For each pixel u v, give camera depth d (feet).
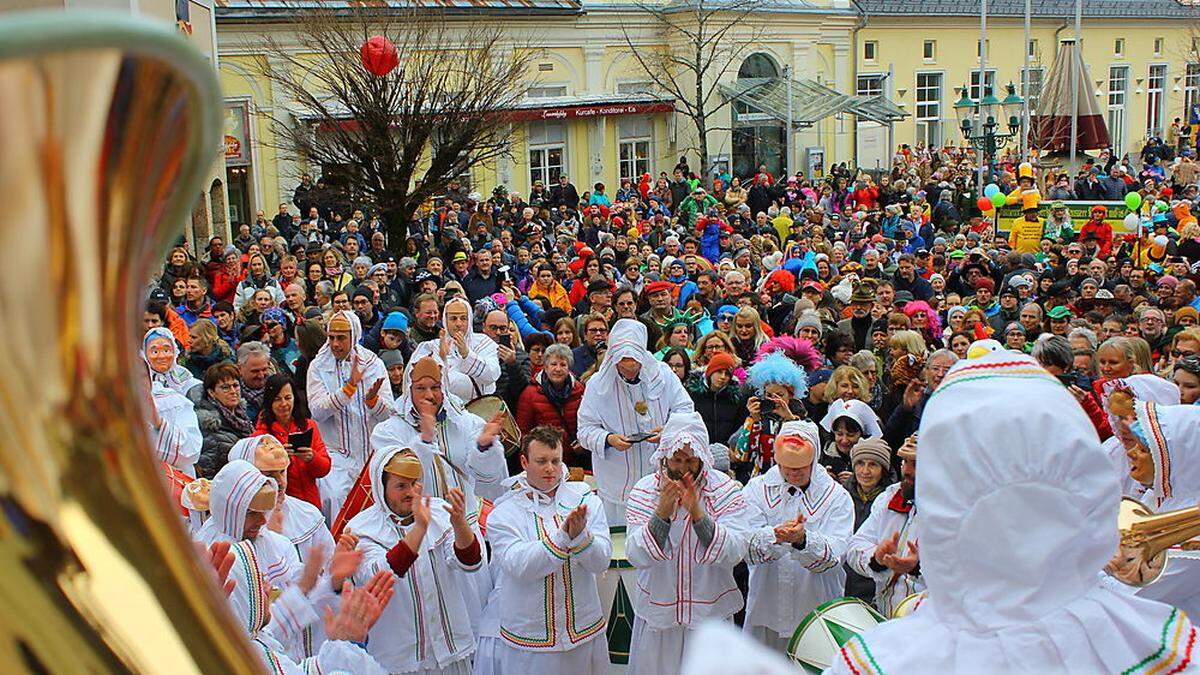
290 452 20.90
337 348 24.26
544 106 98.22
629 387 22.81
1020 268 46.88
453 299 25.81
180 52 2.16
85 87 2.11
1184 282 36.27
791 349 27.73
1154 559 8.84
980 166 94.12
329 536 17.53
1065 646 5.76
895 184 96.53
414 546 15.19
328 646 11.96
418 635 15.79
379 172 59.88
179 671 2.60
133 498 2.59
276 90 81.56
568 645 16.44
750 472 22.24
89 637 2.50
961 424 6.02
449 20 85.05
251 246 50.70
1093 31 150.20
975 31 138.31
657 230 64.28
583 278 44.19
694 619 16.74
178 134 2.31
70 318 2.40
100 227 2.33
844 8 122.93
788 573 16.96
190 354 27.96
